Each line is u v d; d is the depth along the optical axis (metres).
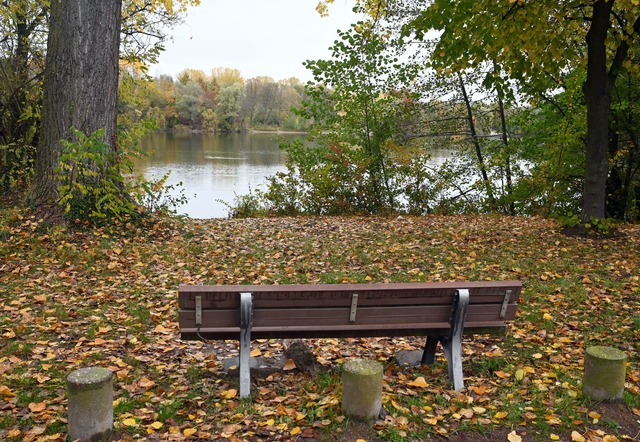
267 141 57.72
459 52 10.48
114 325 5.87
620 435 3.65
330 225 11.68
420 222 12.22
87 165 9.77
